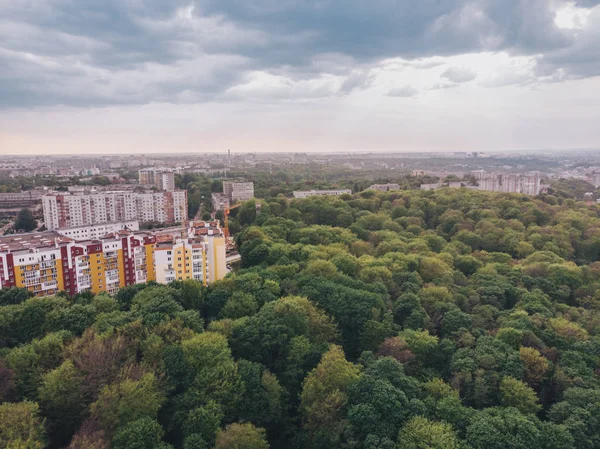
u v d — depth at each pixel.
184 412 102.44
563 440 94.81
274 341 128.00
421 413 101.88
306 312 141.38
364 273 185.12
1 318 131.25
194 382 110.62
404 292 171.62
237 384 110.31
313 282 167.00
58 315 135.38
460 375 117.06
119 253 198.12
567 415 104.81
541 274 196.50
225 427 100.19
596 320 153.88
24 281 174.00
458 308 154.12
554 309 165.00
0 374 105.06
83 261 188.38
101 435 91.44
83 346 119.25
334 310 150.00
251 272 180.12
